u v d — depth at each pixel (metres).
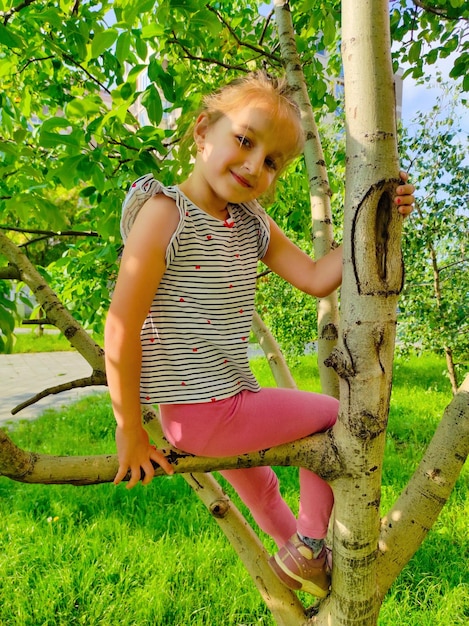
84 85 2.71
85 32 2.15
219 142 1.13
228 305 1.17
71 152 2.15
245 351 1.21
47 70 2.97
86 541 3.22
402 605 2.65
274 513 1.36
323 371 1.71
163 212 1.08
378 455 1.08
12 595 2.79
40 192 2.42
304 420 1.15
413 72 3.22
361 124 1.00
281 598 1.39
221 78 3.23
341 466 1.09
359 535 1.12
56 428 5.68
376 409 1.05
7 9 2.18
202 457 1.11
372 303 1.02
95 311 3.32
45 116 3.44
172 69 2.62
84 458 1.02
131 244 1.07
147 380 1.14
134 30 2.03
